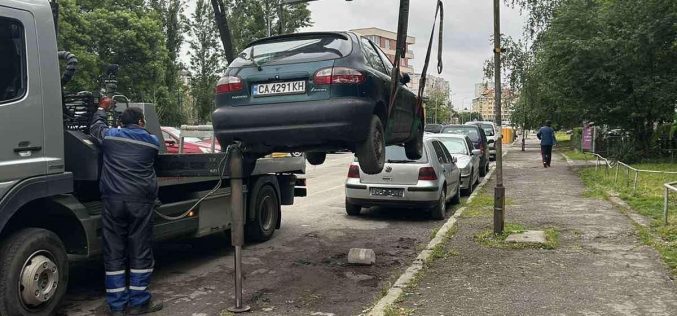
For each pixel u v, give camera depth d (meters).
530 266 6.70
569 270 6.48
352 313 5.29
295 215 11.36
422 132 8.29
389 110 6.16
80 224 5.22
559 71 20.06
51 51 5.02
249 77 5.67
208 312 5.34
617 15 19.33
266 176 8.87
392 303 5.36
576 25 19.97
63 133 5.16
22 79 4.71
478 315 5.02
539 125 35.31
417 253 7.94
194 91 40.59
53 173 4.97
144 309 5.31
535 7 27.19
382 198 10.46
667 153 21.16
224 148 5.77
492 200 12.48
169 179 6.46
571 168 20.97
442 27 7.12
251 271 6.95
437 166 10.59
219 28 7.13
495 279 6.18
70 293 6.06
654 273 6.28
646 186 13.45
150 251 5.36
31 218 5.09
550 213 10.50
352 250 7.32
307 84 5.51
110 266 5.21
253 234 8.53
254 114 5.52
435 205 10.48
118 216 5.16
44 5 5.02
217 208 7.59
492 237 8.27
